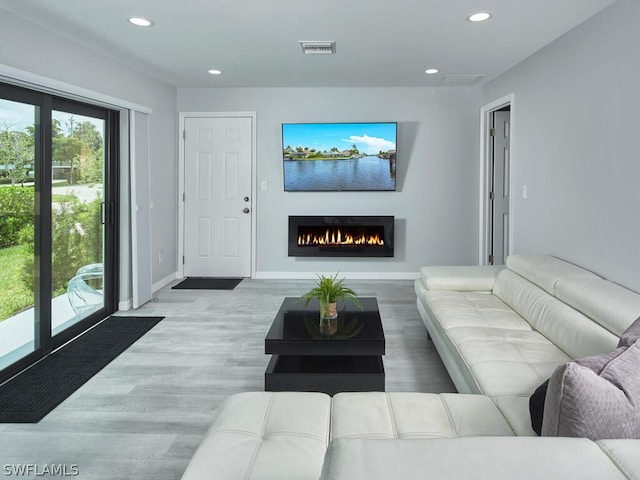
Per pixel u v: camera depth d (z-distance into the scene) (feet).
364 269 19.31
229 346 11.48
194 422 7.86
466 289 11.94
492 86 16.61
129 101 14.47
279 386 8.23
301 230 19.06
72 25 10.50
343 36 11.49
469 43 12.00
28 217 10.36
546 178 12.12
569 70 10.87
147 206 15.39
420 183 18.85
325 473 2.84
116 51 12.76
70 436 7.41
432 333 10.61
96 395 8.83
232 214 19.20
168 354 10.94
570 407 3.69
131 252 14.62
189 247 19.27
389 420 5.42
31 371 9.90
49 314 10.96
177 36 11.47
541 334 8.68
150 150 16.30
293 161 18.57
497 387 6.37
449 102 18.49
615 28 9.01
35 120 10.55
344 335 8.75
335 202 19.02
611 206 9.21
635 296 7.72
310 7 9.58
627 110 8.65
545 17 9.98
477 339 8.21
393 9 9.66
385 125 18.13
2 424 7.75
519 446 3.00
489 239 17.67
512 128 14.49
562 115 11.25
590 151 9.98
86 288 13.01
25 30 9.89
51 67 10.76
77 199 12.54
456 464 2.81
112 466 6.64
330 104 18.61
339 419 5.41
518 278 10.86
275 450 4.72
